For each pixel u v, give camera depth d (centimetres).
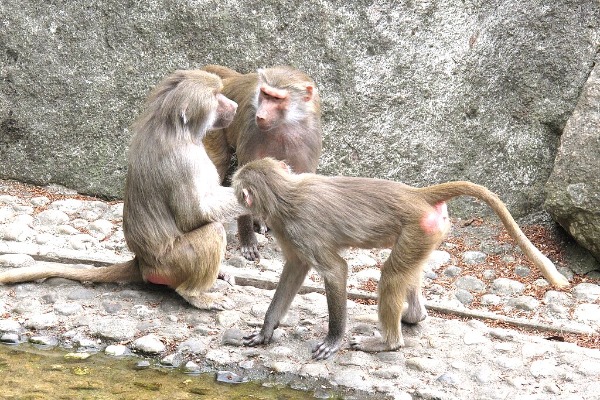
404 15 1173
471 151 1178
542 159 1159
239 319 927
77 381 814
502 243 1115
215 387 816
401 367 845
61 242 1080
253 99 1052
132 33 1201
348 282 1027
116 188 1223
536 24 1155
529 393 805
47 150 1227
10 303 945
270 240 1136
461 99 1174
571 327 928
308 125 1052
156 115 940
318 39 1183
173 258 933
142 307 938
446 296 1002
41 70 1213
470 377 830
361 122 1185
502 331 905
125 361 858
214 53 1201
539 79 1155
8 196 1196
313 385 823
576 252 1070
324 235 822
